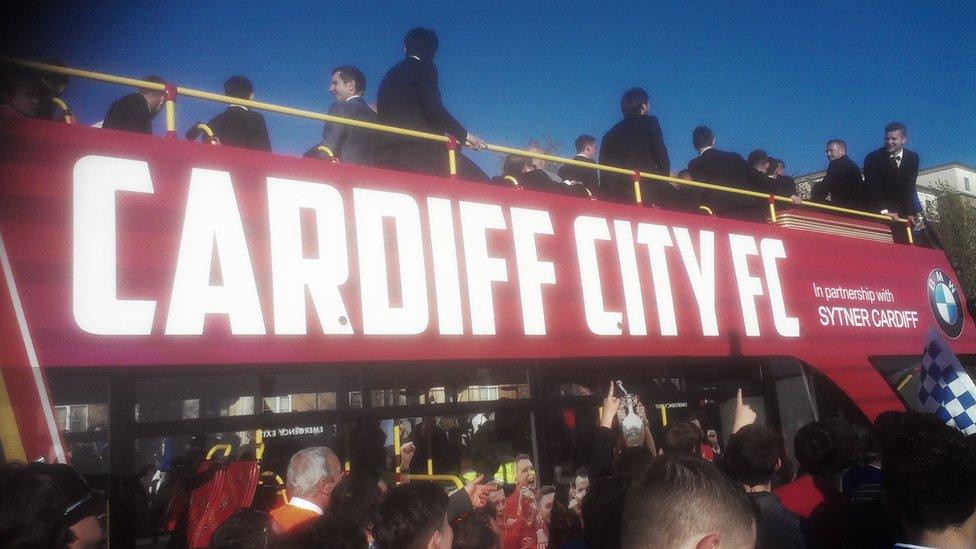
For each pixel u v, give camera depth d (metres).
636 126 7.68
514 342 4.72
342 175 4.31
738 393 5.71
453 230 4.65
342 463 4.12
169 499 3.55
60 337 3.28
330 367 4.18
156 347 3.50
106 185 3.54
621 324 5.27
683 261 5.80
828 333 6.67
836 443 3.99
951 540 2.37
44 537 2.23
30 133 3.39
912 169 9.73
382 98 6.21
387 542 3.05
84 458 3.35
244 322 3.78
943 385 5.36
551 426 4.91
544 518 4.70
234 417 3.82
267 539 2.80
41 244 3.32
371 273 4.25
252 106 4.60
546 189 6.60
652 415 5.41
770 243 6.54
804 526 3.71
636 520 2.17
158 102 4.98
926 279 8.09
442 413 4.51
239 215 3.89
